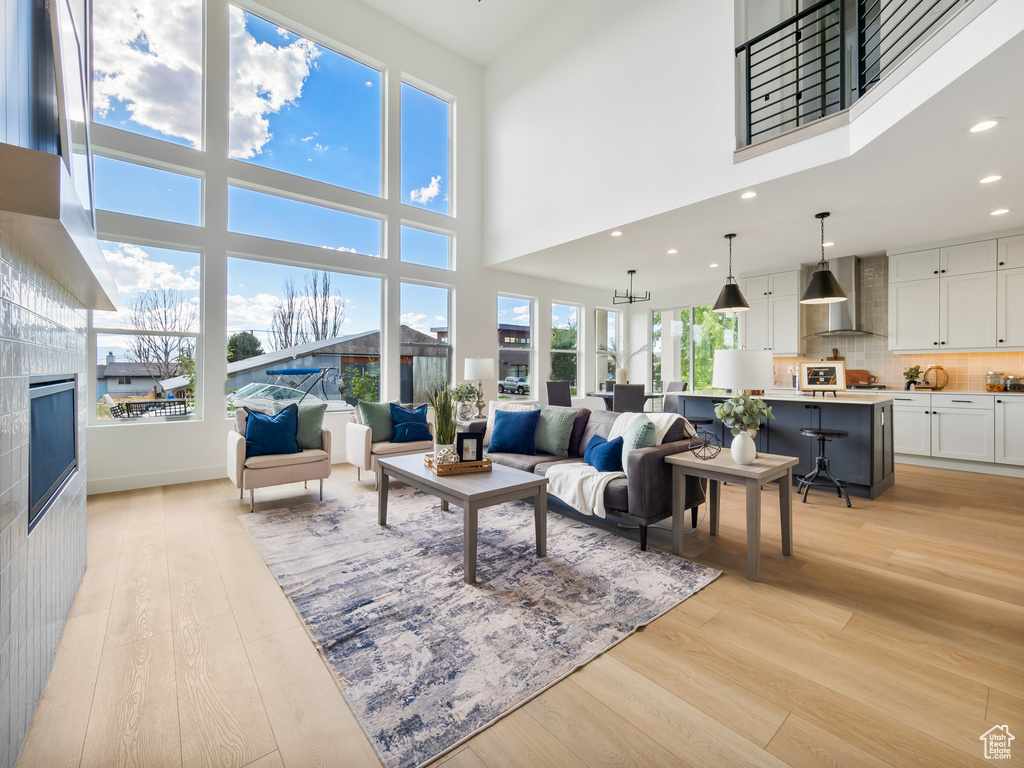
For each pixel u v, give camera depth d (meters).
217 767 1.24
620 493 2.79
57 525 1.78
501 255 6.30
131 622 1.94
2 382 1.17
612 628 1.90
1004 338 4.73
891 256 5.49
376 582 2.32
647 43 4.38
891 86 2.71
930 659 1.71
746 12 3.86
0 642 1.12
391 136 5.72
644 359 8.77
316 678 1.60
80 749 1.29
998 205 4.04
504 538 2.95
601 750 1.29
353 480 4.55
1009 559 2.61
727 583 2.32
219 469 4.49
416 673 1.62
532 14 5.58
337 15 5.21
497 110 6.36
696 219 4.42
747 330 6.80
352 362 5.52
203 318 4.43
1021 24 1.95
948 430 5.00
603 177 4.83
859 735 1.34
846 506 3.65
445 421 3.07
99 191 3.94
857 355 6.06
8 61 1.11
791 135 3.37
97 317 3.98
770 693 1.52
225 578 2.36
